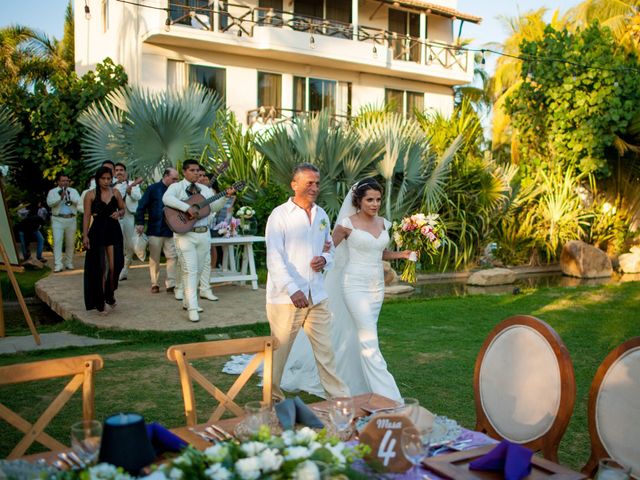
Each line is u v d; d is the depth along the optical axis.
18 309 8.96
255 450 1.79
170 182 8.91
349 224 4.70
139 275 11.07
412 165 12.85
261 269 12.16
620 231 18.17
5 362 5.75
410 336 7.16
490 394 3.12
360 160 12.28
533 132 18.28
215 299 8.73
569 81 17.06
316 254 4.36
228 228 9.63
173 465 1.70
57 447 2.51
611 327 7.72
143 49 16.16
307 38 17.45
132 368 5.63
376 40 19.38
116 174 10.04
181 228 7.22
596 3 21.67
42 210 14.83
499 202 15.55
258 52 17.23
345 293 4.70
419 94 21.45
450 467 2.13
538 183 17.47
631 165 18.73
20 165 16.64
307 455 1.77
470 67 21.42
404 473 2.06
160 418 4.36
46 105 15.63
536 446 2.84
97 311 7.72
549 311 8.88
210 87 17.20
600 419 2.72
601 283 13.73
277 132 12.38
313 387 5.13
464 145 15.33
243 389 5.14
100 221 7.37
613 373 2.72
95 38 19.75
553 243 16.31
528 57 16.97
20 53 22.75
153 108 11.47
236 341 3.03
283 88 18.39
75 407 4.59
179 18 16.03
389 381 4.55
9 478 1.74
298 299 4.12
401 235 5.14
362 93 19.97
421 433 2.17
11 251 6.45
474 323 7.97
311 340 4.44
